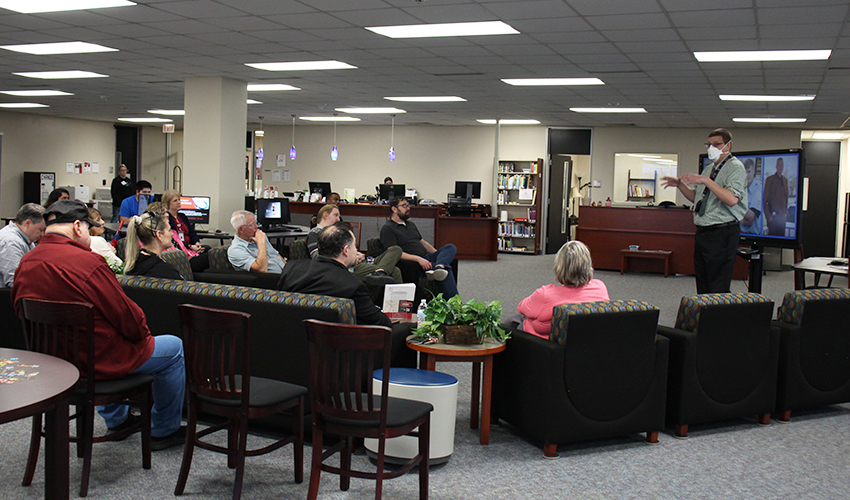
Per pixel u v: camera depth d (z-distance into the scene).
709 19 5.98
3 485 3.01
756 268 6.65
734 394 4.04
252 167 18.23
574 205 17.34
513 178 15.91
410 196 15.89
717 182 5.52
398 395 3.33
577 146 15.43
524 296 9.13
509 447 3.70
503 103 12.12
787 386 4.25
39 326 2.95
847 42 6.57
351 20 6.49
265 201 10.98
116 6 6.21
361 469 3.33
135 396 3.30
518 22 6.36
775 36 6.48
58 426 2.29
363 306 3.68
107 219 17.80
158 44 7.84
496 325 3.71
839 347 4.37
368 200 15.47
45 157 16.78
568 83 9.71
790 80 8.70
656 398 3.77
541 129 15.77
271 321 3.56
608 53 7.56
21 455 3.37
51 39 7.68
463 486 3.17
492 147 16.19
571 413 3.53
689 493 3.17
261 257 6.08
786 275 12.53
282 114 15.35
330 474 3.27
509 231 15.84
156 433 3.51
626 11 5.82
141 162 19.09
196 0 5.91
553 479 3.29
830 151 14.95
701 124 13.99
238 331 2.82
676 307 8.75
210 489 3.05
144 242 4.11
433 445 3.37
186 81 10.25
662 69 8.35
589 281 3.88
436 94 11.31
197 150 10.20
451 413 3.40
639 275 12.22
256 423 3.80
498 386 3.97
